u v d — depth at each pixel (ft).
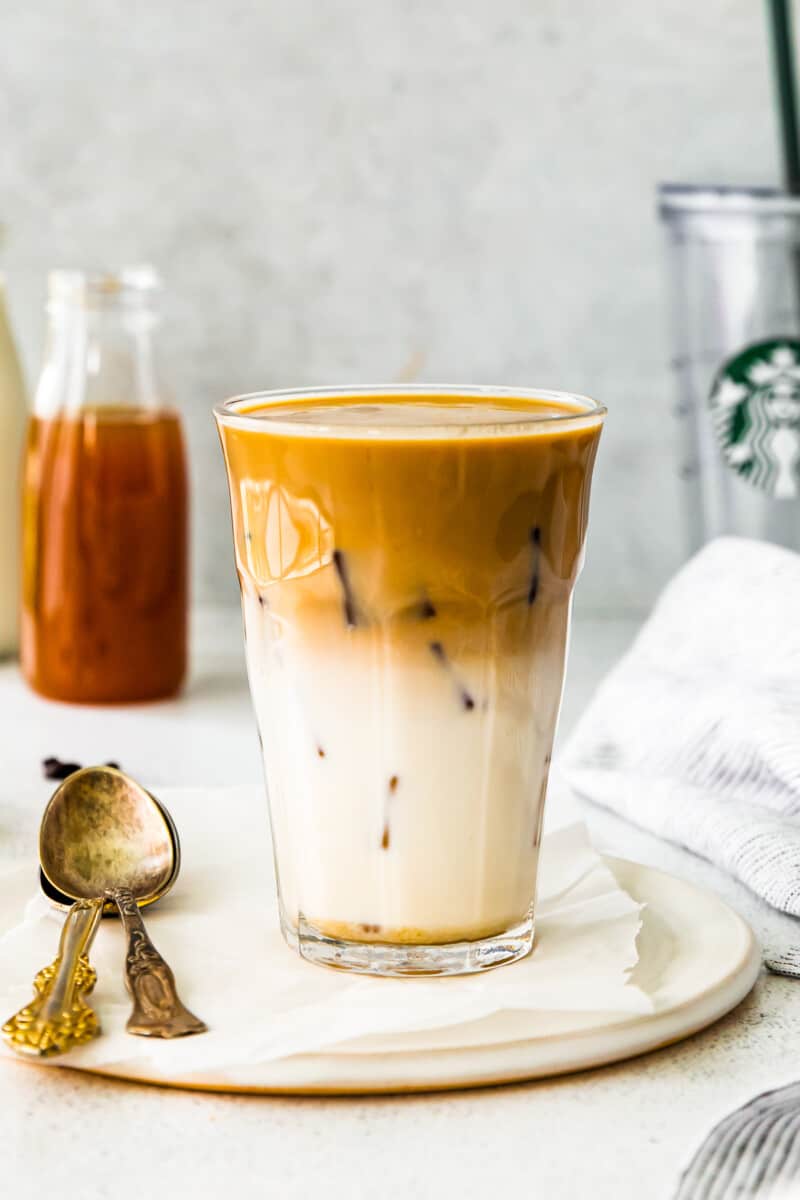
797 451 4.00
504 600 2.64
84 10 4.30
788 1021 2.68
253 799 3.12
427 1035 2.55
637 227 4.27
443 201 4.30
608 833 3.18
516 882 2.69
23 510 3.85
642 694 3.31
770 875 2.92
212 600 4.51
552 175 4.27
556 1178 2.43
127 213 4.37
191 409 4.42
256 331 4.38
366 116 4.28
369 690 2.64
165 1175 2.43
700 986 2.64
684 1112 2.52
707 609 3.41
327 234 4.33
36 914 2.77
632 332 4.31
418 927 2.67
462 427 2.58
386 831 2.66
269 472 2.63
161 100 4.32
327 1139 2.48
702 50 4.20
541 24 4.22
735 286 3.97
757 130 4.22
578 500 2.68
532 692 2.67
